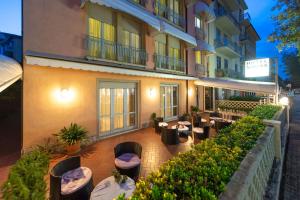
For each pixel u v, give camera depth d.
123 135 8.88
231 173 2.34
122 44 8.98
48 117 6.29
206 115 13.60
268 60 13.29
